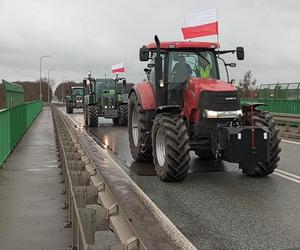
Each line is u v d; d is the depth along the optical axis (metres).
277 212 6.38
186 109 9.08
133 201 7.04
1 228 5.43
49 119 30.78
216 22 12.89
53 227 5.46
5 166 9.90
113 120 25.67
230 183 8.41
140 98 10.31
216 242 5.15
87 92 25.75
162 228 5.64
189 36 13.32
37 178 8.49
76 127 23.25
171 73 9.55
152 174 9.41
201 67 9.67
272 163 8.72
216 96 8.45
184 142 8.32
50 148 13.24
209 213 6.36
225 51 9.80
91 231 3.52
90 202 4.43
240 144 7.96
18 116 14.95
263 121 8.66
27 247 4.77
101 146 14.39
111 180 8.77
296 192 7.62
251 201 7.02
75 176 5.27
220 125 8.32
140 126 10.38
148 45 9.98
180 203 6.93
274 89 23.73
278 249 4.92
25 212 6.12
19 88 15.61
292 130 19.41
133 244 3.03
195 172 9.55
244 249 4.92
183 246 4.99
